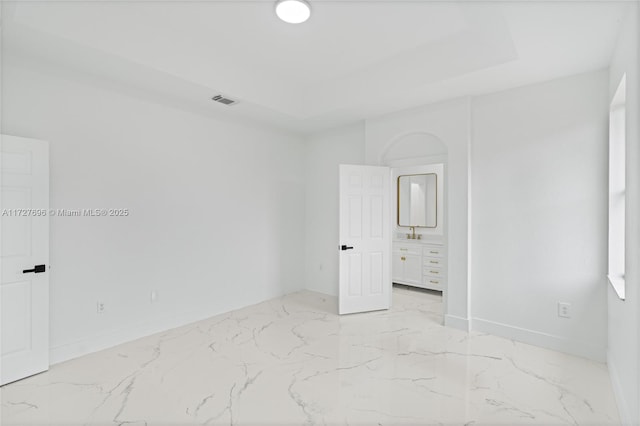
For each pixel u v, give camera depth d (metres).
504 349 3.12
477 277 3.59
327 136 5.07
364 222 4.27
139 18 2.74
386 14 2.67
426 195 5.79
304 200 5.38
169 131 3.65
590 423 2.05
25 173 2.58
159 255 3.58
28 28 2.25
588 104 2.96
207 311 4.03
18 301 2.54
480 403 2.25
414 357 2.95
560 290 3.09
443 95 3.56
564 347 3.05
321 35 3.01
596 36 2.40
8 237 2.49
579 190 3.00
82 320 3.00
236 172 4.37
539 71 2.96
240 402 2.26
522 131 3.30
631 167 1.95
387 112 4.15
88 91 3.03
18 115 2.64
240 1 2.52
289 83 4.12
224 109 4.01
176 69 3.04
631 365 1.91
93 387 2.43
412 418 2.10
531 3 2.07
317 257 5.22
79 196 2.99
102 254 3.14
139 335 3.39
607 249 2.86
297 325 3.76
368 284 4.29
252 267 4.58
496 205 3.46
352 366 2.78
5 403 2.23
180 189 3.76
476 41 2.93
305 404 2.24
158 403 2.24
